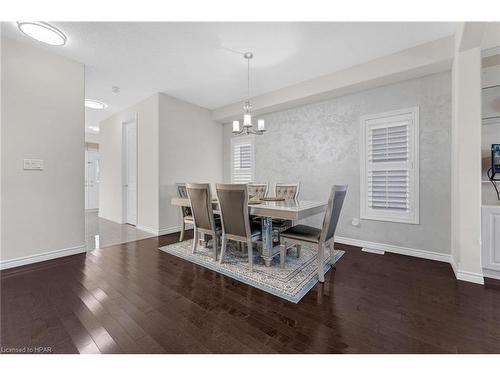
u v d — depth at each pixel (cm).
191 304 184
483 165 251
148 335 147
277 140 436
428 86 285
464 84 223
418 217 293
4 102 248
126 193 518
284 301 188
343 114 356
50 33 241
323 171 379
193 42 260
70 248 300
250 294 200
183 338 144
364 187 336
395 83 308
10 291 203
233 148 520
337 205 239
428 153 286
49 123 279
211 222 280
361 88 326
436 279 228
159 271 250
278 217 235
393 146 311
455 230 251
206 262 277
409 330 151
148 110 433
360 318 164
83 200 312
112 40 255
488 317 164
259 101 420
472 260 222
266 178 454
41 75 272
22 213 262
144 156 444
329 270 252
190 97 438
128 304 183
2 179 248
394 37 248
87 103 465
